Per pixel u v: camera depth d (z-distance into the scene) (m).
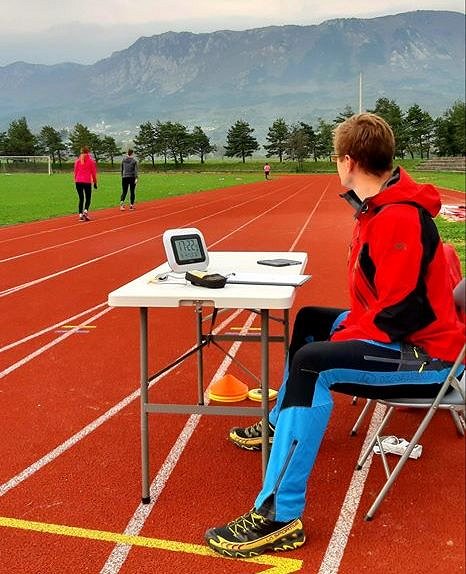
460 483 3.02
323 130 105.62
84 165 15.75
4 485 3.06
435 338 2.59
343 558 2.48
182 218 16.70
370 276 2.63
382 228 2.50
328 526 2.70
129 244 11.74
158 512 2.82
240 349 5.12
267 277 3.02
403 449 3.26
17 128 99.50
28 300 7.12
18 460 3.31
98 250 11.00
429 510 2.80
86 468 3.23
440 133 85.38
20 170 69.69
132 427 3.71
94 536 2.64
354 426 3.58
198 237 3.28
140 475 3.16
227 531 2.55
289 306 2.63
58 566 2.44
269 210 19.42
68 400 4.12
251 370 4.63
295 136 102.62
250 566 2.45
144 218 16.72
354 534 2.64
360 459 3.28
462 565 2.43
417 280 2.50
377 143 2.64
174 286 2.89
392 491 2.96
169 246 3.17
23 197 25.53
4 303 6.97
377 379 2.58
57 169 86.56
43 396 4.20
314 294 7.18
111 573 2.40
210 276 2.85
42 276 8.59
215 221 15.87
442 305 2.60
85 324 6.03
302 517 2.77
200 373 3.89
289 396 2.58
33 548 2.55
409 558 2.47
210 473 3.17
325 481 3.07
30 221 16.02
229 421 3.77
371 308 2.59
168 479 3.11
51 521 2.75
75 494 2.98
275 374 4.54
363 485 3.03
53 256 10.34
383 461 2.96
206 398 4.10
